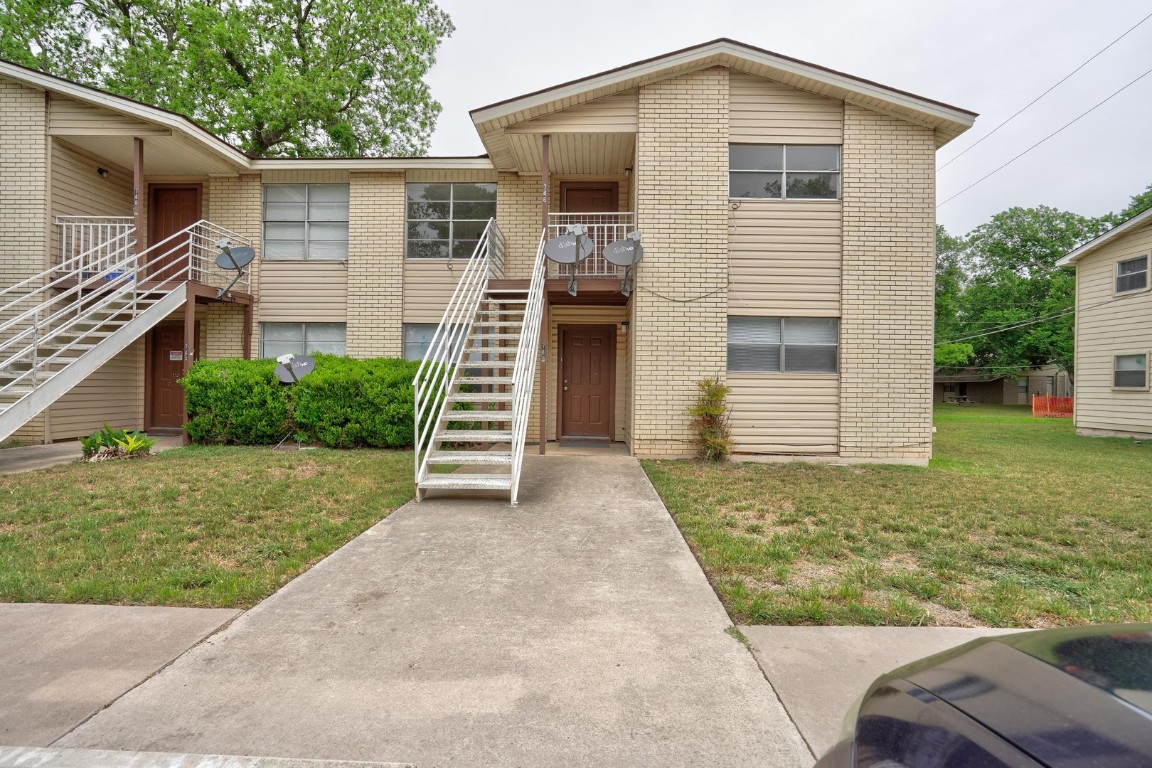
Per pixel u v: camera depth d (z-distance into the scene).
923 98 8.99
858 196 9.38
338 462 8.10
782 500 6.38
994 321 36.75
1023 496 6.70
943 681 1.53
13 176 10.37
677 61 9.09
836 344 9.57
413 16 18.19
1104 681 1.37
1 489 6.22
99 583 3.70
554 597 3.68
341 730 2.32
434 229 12.00
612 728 2.34
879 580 3.98
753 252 9.49
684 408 9.42
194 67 16.16
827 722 2.37
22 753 2.15
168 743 2.22
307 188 12.10
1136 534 5.18
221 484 6.61
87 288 10.93
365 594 3.71
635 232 8.91
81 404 10.93
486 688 2.63
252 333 11.94
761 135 9.45
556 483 7.25
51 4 15.69
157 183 12.26
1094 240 14.92
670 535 5.03
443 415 6.75
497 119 9.32
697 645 3.04
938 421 21.70
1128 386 14.37
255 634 3.14
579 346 11.77
